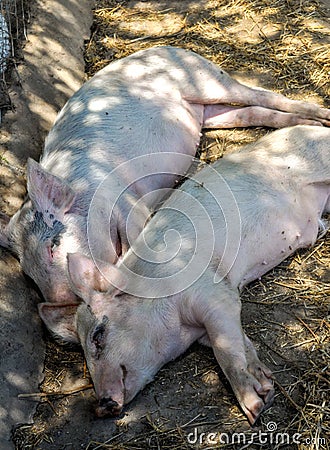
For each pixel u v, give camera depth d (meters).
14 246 2.97
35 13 3.86
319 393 2.68
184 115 3.35
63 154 3.13
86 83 3.36
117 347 2.73
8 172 3.22
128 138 3.18
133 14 4.09
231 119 3.45
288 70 3.65
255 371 2.68
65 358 2.90
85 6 4.09
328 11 3.92
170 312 2.79
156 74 3.36
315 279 2.97
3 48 3.59
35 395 2.80
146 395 2.76
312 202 3.03
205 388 2.76
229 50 3.80
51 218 2.92
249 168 3.02
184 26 3.97
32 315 2.95
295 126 3.18
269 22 3.90
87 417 2.74
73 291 2.79
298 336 2.83
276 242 2.95
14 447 2.69
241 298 2.94
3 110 3.40
